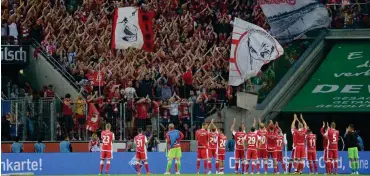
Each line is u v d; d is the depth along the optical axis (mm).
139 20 106438
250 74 104000
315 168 87500
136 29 106188
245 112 104938
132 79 104250
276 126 87188
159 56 109625
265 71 110062
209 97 104000
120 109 96188
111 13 113062
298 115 107500
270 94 107312
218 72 109625
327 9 113250
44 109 93500
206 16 115562
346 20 113438
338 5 114562
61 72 104562
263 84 109125
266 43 104000
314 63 112188
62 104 94562
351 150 90438
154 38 111812
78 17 111500
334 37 113188
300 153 85750
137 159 83438
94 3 113375
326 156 88500
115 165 90562
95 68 105500
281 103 108250
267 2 112688
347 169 95188
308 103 104562
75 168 89750
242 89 107375
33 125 93312
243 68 104062
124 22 106000
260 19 116062
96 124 94875
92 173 90375
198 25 114625
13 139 92875
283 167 89125
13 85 101562
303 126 90188
